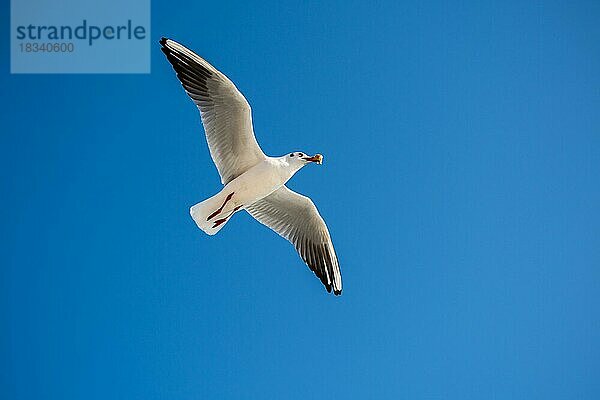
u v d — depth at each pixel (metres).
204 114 9.23
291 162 9.45
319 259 10.12
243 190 9.35
